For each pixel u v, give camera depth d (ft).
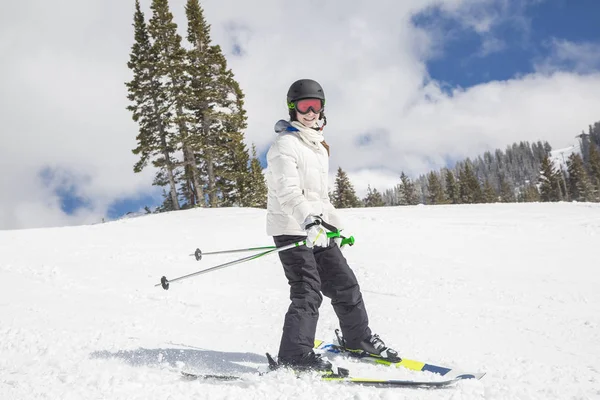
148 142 89.45
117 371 8.44
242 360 9.57
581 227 35.81
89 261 25.44
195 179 92.32
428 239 31.91
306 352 8.27
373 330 12.67
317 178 8.99
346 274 9.23
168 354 9.81
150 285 19.61
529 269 22.97
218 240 33.32
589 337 11.79
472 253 27.22
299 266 8.71
